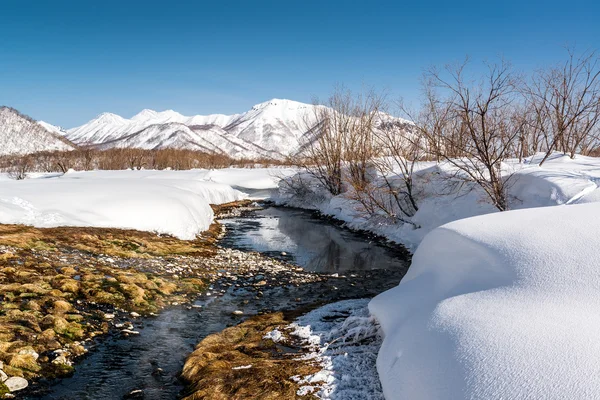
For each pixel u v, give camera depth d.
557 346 3.74
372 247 16.72
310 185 30.03
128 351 6.71
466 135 14.45
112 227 14.12
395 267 13.57
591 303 4.23
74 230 12.91
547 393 3.30
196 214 18.33
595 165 13.30
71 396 5.36
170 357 6.57
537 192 12.08
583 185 11.12
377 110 22.59
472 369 3.85
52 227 12.90
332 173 26.39
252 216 25.53
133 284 9.35
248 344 6.86
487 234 6.24
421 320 5.16
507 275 5.21
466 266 6.01
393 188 19.05
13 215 12.87
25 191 15.33
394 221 18.20
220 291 10.26
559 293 4.52
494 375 3.67
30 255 10.38
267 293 10.34
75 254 11.21
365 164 21.94
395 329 5.65
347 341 6.75
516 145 18.44
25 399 5.21
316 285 11.23
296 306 9.38
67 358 6.27
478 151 12.88
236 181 46.75
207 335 7.48
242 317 8.51
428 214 16.36
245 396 5.11
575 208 6.51
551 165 13.98
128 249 12.57
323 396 5.04
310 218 24.73
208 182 32.53
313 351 6.53
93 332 7.18
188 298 9.54
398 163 18.16
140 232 14.45
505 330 4.16
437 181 17.09
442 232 7.12
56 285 8.73
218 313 8.70
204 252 14.06
